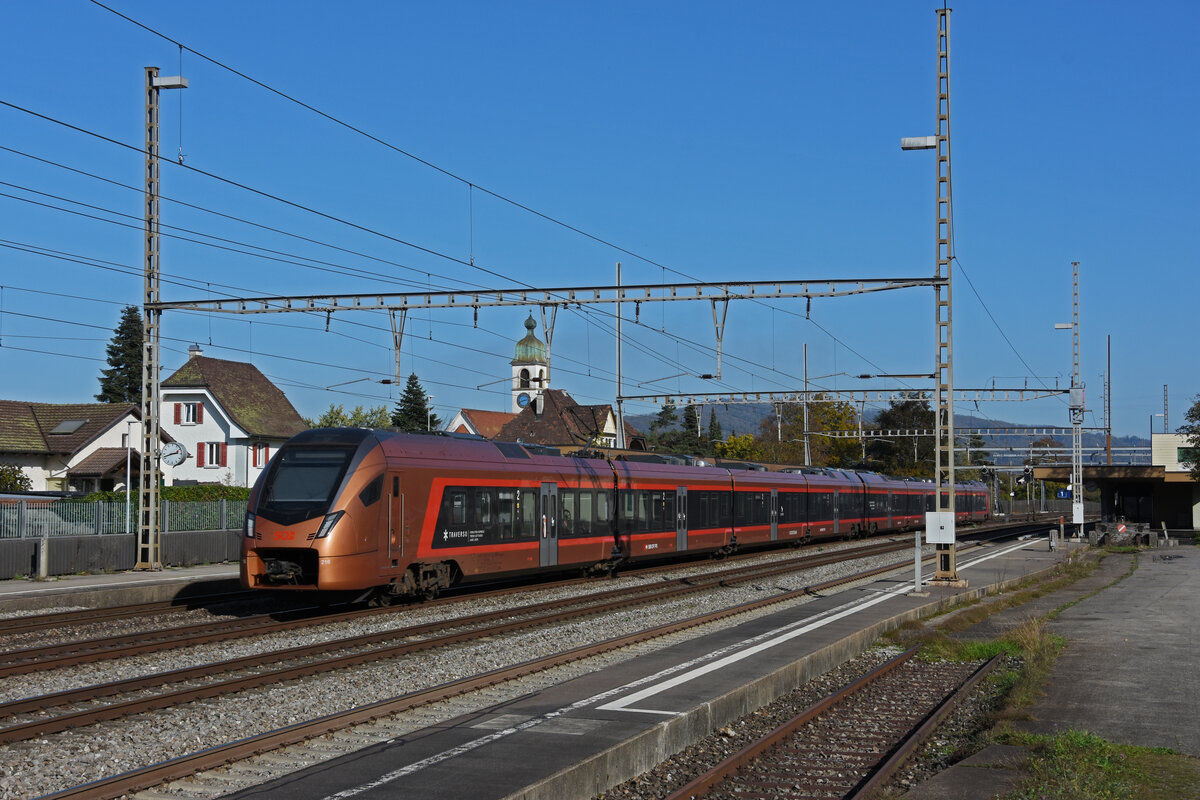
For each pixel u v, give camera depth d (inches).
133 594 960.3
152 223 1085.8
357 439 831.7
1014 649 697.6
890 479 2293.3
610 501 1184.2
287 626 740.7
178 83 1072.2
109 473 2223.2
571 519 1099.9
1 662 593.6
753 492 1585.9
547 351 1017.5
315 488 799.1
